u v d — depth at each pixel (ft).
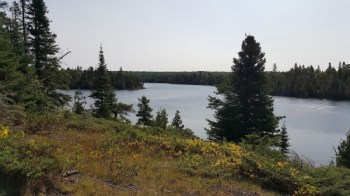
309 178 36.42
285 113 263.08
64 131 48.98
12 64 65.10
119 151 39.65
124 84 444.14
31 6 94.53
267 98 89.92
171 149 44.91
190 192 28.89
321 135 172.55
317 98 421.18
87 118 66.08
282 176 35.88
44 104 78.69
